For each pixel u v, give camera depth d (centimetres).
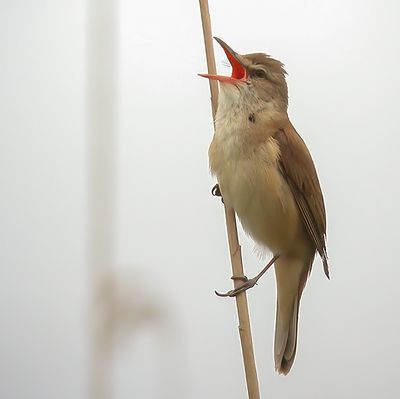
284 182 367
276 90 368
